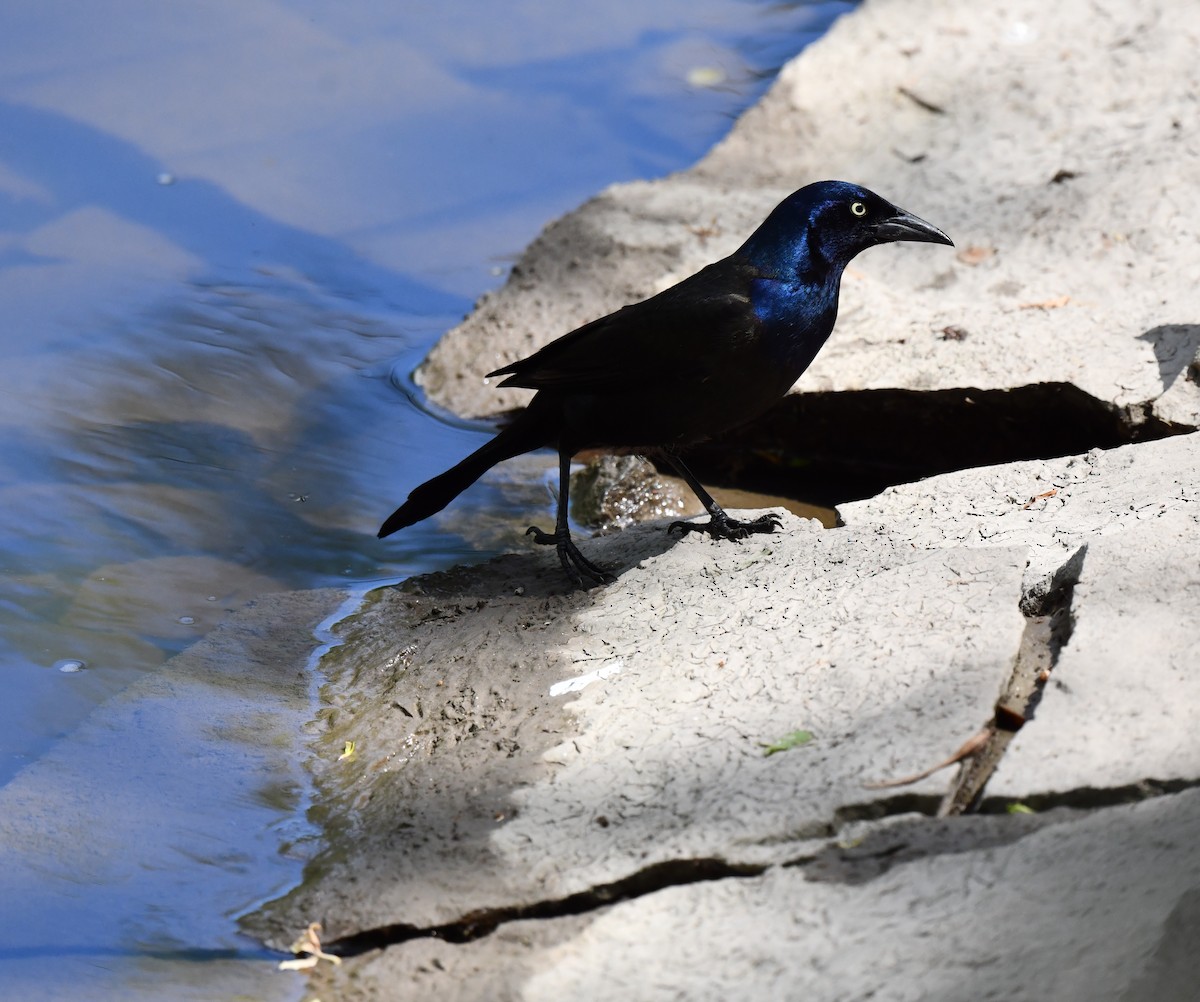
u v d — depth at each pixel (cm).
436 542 1132
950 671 722
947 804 645
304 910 703
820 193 927
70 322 1412
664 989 582
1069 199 1309
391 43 1956
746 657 790
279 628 988
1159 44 1530
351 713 873
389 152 1700
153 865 755
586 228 1422
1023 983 539
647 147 1695
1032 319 1156
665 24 2009
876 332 1177
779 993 564
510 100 1808
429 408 1309
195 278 1480
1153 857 577
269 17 2011
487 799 741
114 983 672
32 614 1026
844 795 652
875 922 586
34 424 1272
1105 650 705
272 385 1343
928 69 1591
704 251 1354
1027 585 800
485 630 907
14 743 888
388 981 641
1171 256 1200
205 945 696
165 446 1245
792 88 1609
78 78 1830
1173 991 524
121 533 1129
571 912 656
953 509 912
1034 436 1096
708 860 643
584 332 958
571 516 1163
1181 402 1012
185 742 861
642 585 911
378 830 752
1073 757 642
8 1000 665
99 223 1558
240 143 1705
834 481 1173
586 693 809
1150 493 865
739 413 953
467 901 668
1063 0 1653
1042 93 1503
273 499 1182
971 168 1421
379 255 1529
